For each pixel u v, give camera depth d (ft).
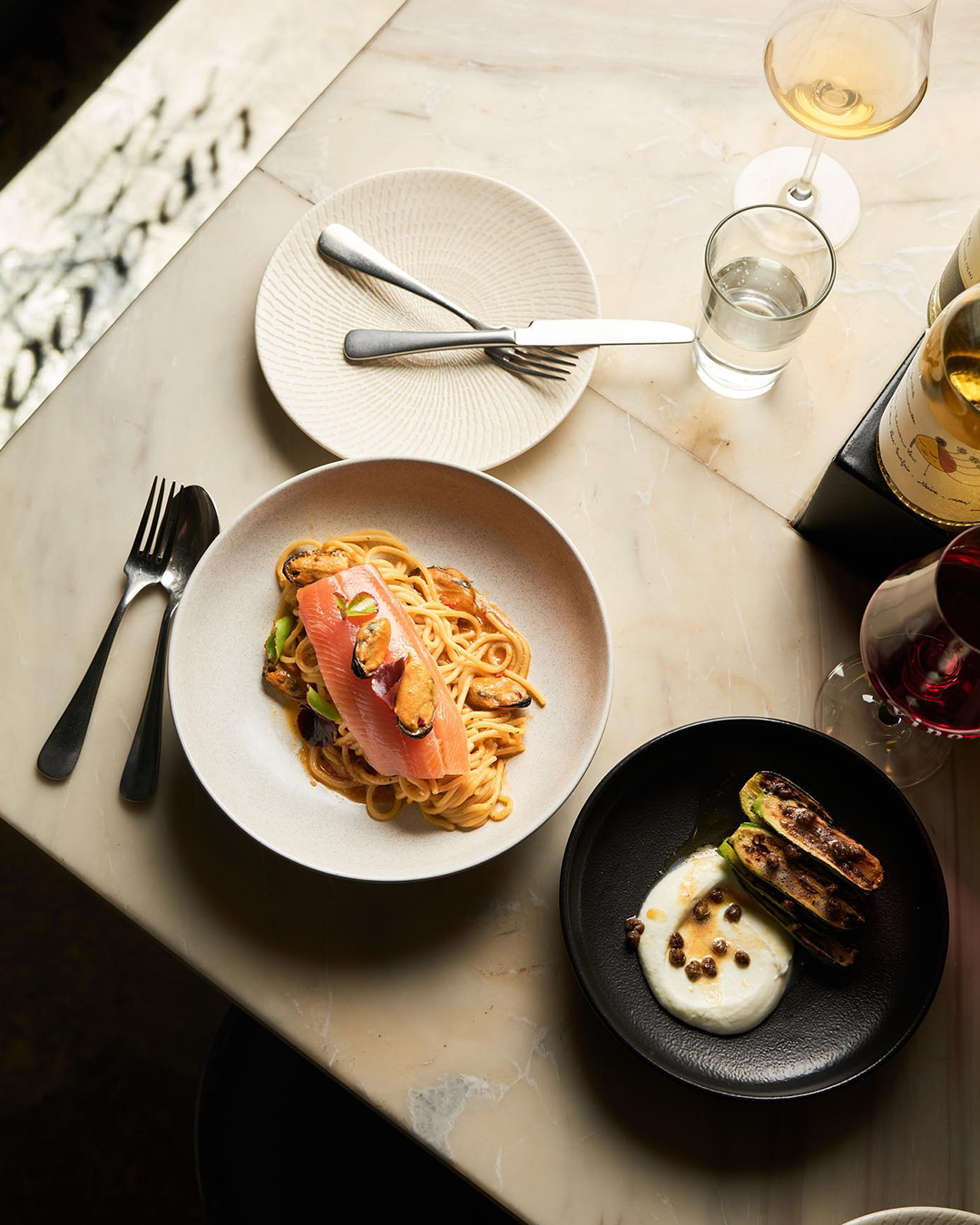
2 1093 6.02
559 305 3.97
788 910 3.30
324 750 3.62
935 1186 3.30
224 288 4.15
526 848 3.59
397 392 3.91
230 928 3.56
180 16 6.39
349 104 4.34
